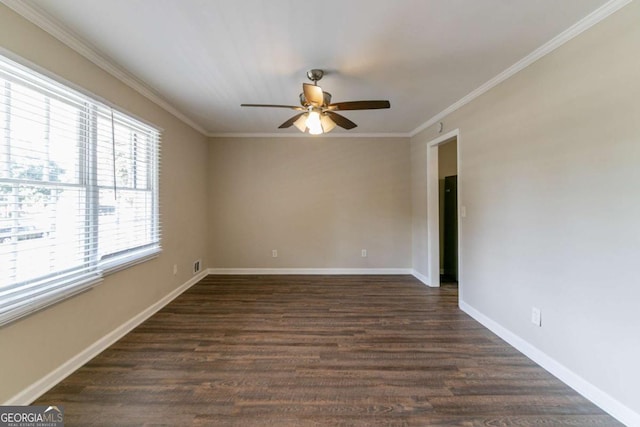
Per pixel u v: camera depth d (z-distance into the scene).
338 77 2.71
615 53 1.71
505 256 2.64
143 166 3.10
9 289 1.70
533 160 2.32
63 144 2.07
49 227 1.96
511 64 2.46
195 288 4.20
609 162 1.75
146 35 2.04
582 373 1.91
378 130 4.79
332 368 2.20
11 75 1.70
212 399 1.85
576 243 1.96
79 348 2.20
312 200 5.01
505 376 2.11
